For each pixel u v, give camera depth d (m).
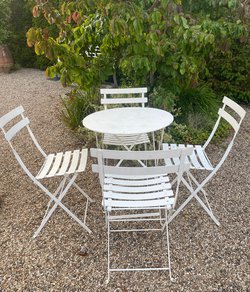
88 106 4.30
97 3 3.06
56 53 3.17
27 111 5.49
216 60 5.27
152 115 2.82
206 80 5.48
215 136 4.08
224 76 5.39
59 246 2.41
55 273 2.16
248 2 3.56
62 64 3.45
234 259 2.22
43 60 8.42
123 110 3.01
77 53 3.67
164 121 2.64
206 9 3.82
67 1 3.46
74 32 3.79
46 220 2.55
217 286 2.01
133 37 3.52
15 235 2.54
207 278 2.07
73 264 2.23
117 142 3.05
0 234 2.56
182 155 1.81
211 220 2.63
